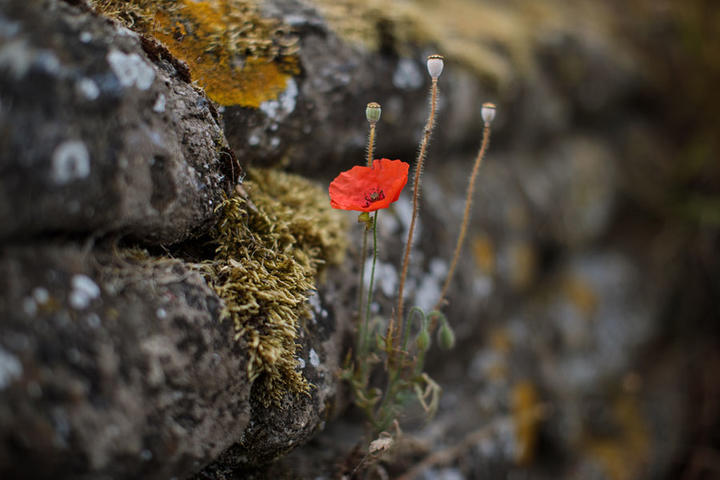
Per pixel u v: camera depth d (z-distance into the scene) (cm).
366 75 114
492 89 131
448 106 125
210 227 98
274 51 107
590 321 158
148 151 91
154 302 91
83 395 87
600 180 175
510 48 138
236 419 94
